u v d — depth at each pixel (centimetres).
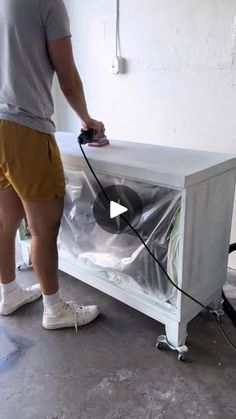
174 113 192
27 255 197
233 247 171
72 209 158
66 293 179
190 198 119
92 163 137
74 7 216
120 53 204
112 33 204
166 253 132
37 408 117
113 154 143
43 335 150
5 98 120
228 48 162
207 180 125
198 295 143
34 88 121
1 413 115
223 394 122
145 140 210
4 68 118
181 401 120
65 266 174
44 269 144
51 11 115
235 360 137
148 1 183
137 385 126
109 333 151
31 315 162
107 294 173
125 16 195
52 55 122
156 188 127
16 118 119
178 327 135
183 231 122
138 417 114
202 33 168
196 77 177
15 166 124
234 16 156
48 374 130
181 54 179
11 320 159
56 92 246
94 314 158
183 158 136
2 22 114
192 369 133
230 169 138
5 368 133
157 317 142
